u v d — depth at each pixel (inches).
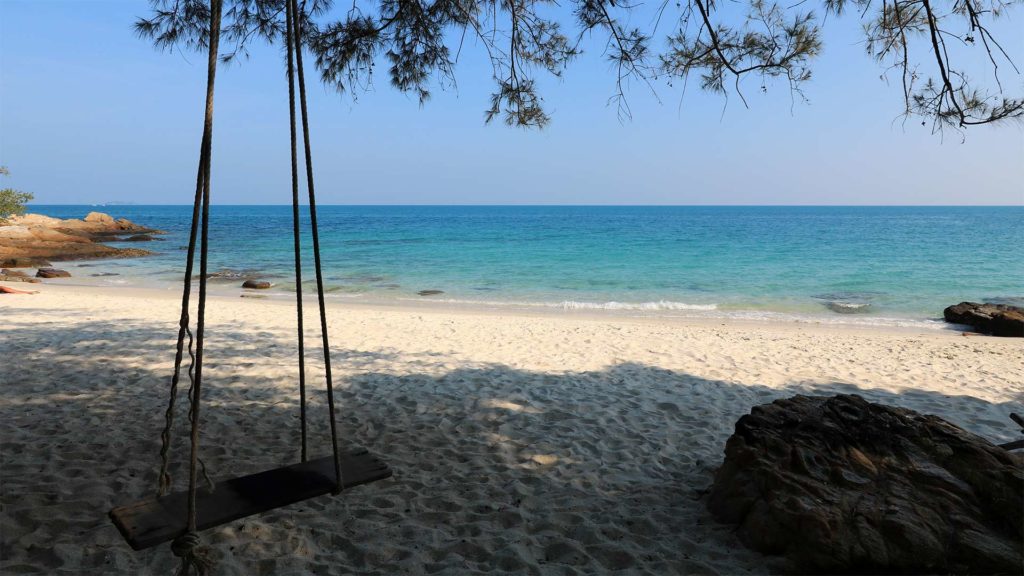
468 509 161.9
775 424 161.6
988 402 275.0
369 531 148.9
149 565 131.0
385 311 561.9
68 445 197.9
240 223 3125.0
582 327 470.9
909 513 129.9
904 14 176.7
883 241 1718.8
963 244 1581.0
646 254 1316.4
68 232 1728.6
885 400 277.0
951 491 136.3
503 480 181.6
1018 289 794.2
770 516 136.9
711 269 1032.8
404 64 251.4
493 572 130.9
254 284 780.6
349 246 1549.0
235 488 109.1
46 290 696.4
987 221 3499.0
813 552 126.2
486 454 202.4
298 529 149.1
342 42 240.8
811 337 444.5
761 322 552.1
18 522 146.9
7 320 440.8
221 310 522.0
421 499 167.6
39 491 163.2
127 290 735.1
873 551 123.2
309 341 390.3
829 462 147.1
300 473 116.4
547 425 232.5
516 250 1432.1
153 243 1648.6
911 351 390.3
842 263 1111.6
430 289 799.1
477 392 275.7
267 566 131.8
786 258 1214.3
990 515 132.6
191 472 90.7
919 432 154.9
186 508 100.2
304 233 2217.0
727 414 251.6
